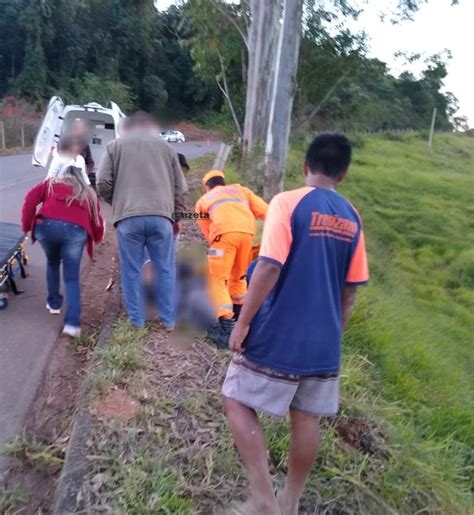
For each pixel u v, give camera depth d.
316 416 2.99
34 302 5.99
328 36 18.72
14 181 14.80
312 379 2.93
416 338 8.56
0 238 6.23
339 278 2.95
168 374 4.31
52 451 3.56
